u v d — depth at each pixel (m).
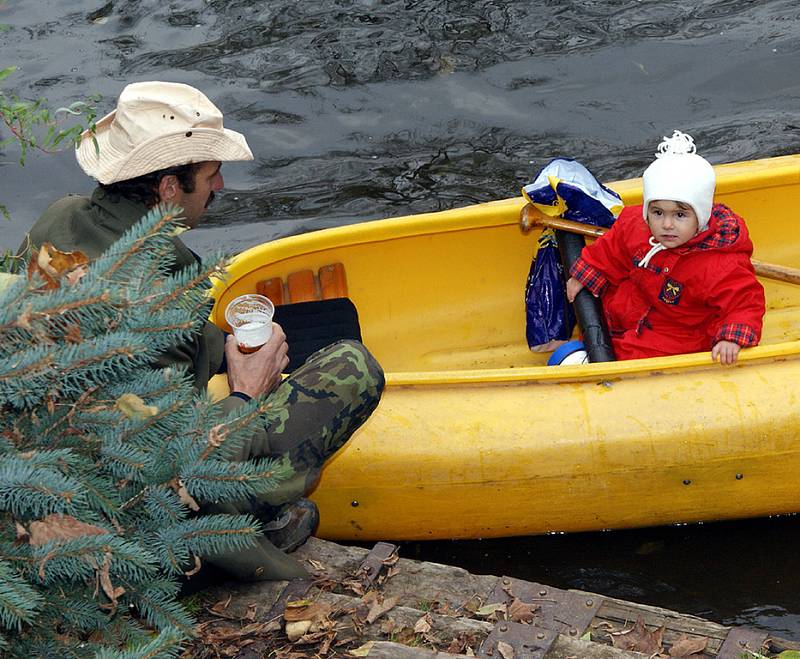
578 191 4.43
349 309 4.61
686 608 3.78
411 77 6.81
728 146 6.05
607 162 6.02
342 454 3.82
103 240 2.84
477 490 3.84
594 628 2.63
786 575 3.87
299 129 6.46
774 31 6.93
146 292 2.21
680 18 7.15
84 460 2.20
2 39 7.38
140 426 2.23
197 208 2.98
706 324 4.22
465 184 5.94
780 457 3.79
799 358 3.88
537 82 6.69
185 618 2.38
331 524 3.99
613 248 4.30
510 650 2.48
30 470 1.92
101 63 7.16
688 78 6.61
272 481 2.33
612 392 3.84
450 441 3.80
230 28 7.45
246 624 2.67
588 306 4.33
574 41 7.02
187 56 7.19
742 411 3.76
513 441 3.78
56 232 2.85
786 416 3.76
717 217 4.05
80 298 1.95
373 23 7.37
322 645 2.55
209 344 3.02
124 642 2.36
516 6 7.41
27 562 2.07
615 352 4.38
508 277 4.87
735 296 3.97
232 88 6.84
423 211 5.77
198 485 2.27
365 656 2.48
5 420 2.21
